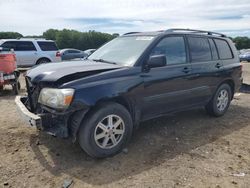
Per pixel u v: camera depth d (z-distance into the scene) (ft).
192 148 14.30
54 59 52.01
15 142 14.58
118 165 12.38
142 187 10.70
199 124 18.15
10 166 12.10
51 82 12.28
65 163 12.48
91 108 12.42
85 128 12.21
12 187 10.59
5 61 27.40
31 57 49.34
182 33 16.93
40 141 14.74
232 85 20.71
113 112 12.85
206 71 17.71
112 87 12.69
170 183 10.98
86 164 12.42
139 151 13.80
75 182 11.00
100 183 10.96
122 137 13.39
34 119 11.75
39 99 12.76
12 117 19.06
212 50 18.92
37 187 10.62
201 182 11.10
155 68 14.71
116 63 14.65
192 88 16.87
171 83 15.38
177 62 16.11
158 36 15.43
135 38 16.26
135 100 13.75
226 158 13.26
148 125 17.58
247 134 16.60
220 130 17.16
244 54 102.22
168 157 13.21
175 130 16.87
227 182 11.15
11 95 27.99
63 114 11.76
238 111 21.89
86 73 12.66
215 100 19.20
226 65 19.61
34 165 12.24
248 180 11.33
